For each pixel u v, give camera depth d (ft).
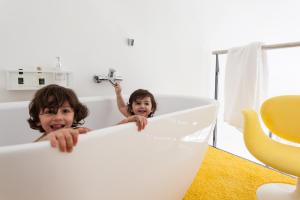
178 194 3.42
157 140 2.54
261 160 3.16
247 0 8.11
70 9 4.84
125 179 2.28
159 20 6.27
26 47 4.42
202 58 7.30
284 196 3.76
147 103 4.63
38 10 4.48
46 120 2.82
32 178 1.63
